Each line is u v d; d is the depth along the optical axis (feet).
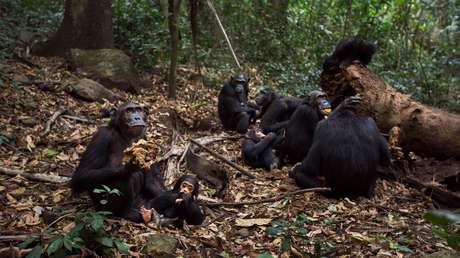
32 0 45.80
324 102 27.04
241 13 50.72
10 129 26.00
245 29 50.37
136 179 18.75
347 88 28.45
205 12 49.06
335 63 28.66
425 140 25.96
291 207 21.20
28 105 29.12
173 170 23.97
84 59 36.83
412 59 50.14
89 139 26.21
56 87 32.83
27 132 26.09
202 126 32.53
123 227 17.57
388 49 51.16
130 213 18.35
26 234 16.49
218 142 29.94
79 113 30.09
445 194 23.43
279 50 49.14
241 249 17.22
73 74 35.94
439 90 43.52
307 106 27.30
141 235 17.12
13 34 40.16
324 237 18.49
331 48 48.44
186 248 16.85
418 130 25.96
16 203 19.15
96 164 17.34
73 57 36.83
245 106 33.55
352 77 27.22
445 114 26.20
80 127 27.94
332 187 22.62
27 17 44.04
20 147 24.53
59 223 17.51
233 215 20.35
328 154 22.45
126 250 15.29
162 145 26.50
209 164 24.22
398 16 53.16
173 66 36.11
